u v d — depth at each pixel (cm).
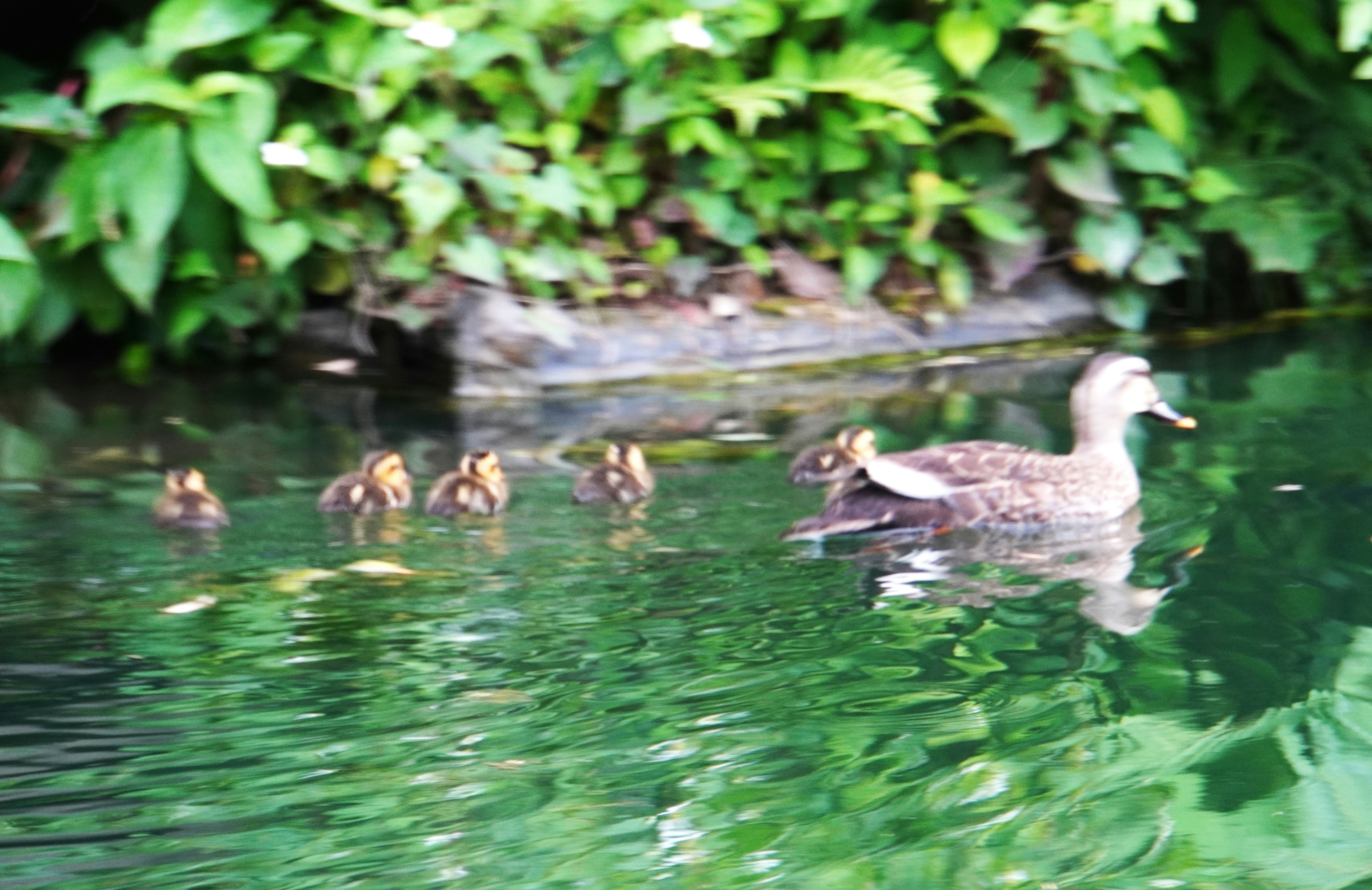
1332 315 1354
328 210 1203
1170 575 671
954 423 999
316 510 810
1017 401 1065
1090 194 1272
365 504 806
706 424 1023
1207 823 441
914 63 1289
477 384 1155
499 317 1164
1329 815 445
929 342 1279
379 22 1156
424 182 1150
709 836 434
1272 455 874
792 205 1309
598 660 572
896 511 761
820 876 412
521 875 413
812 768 478
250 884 408
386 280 1216
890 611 628
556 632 604
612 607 636
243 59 1173
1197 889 407
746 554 720
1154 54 1358
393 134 1152
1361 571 661
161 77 1102
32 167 1185
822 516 766
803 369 1225
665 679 553
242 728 507
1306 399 1014
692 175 1282
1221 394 1043
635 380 1194
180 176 1101
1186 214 1358
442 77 1191
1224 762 479
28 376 1192
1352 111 1391
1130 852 425
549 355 1173
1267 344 1233
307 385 1173
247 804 453
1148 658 568
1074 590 654
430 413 1077
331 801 455
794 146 1280
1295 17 1347
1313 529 727
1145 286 1350
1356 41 1230
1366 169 1398
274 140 1189
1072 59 1223
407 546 738
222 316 1195
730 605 639
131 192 1093
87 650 584
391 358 1259
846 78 1255
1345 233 1403
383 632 605
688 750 491
